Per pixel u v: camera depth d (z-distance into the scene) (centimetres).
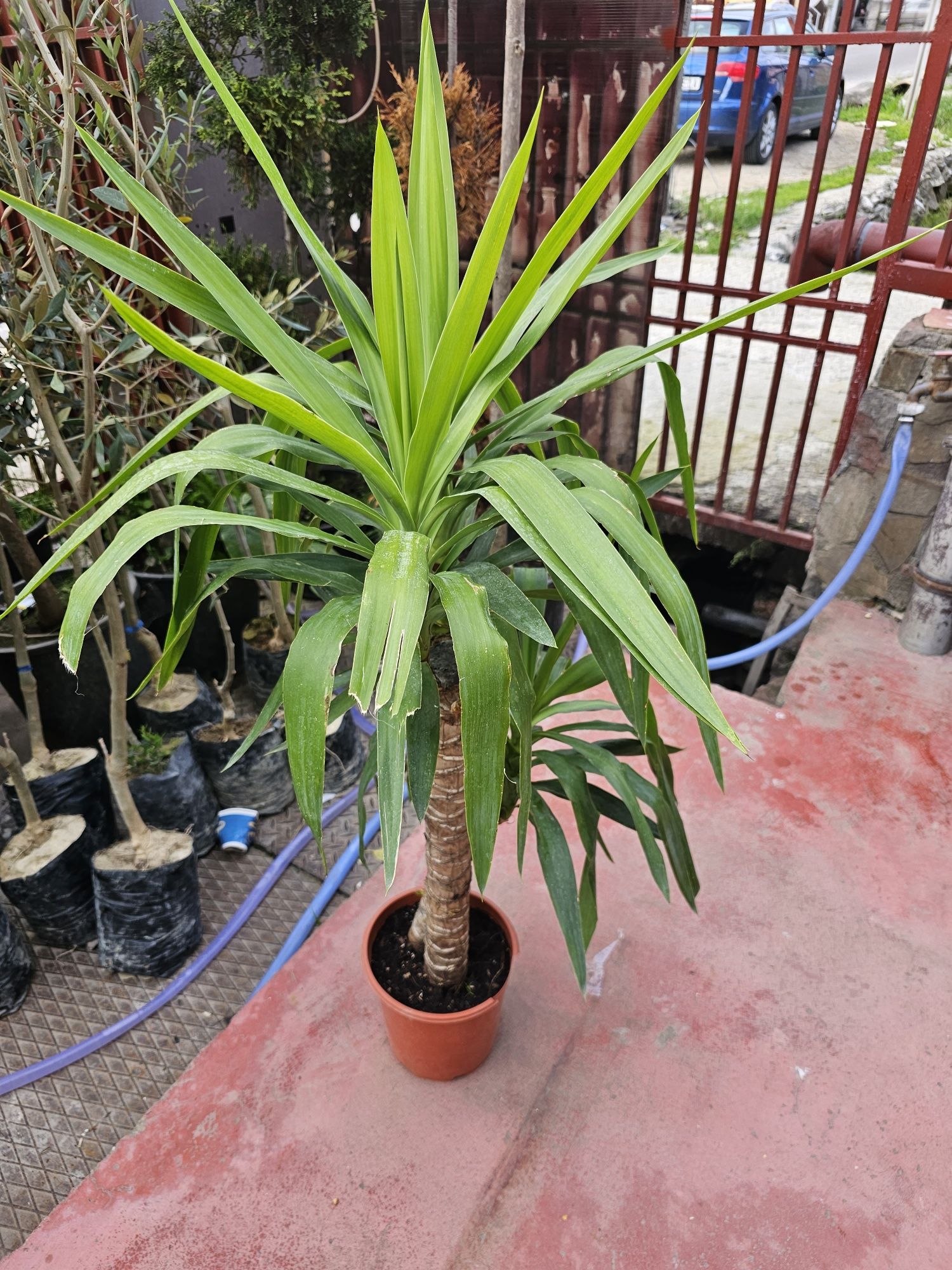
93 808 204
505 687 79
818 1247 125
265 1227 126
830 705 232
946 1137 138
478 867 85
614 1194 131
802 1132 139
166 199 186
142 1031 176
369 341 107
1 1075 168
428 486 97
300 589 137
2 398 168
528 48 213
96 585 76
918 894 180
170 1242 124
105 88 145
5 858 183
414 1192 130
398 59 231
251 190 225
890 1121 140
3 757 177
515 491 82
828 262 262
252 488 216
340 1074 146
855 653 253
